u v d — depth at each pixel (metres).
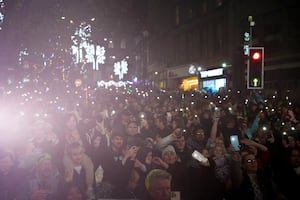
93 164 6.64
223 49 43.66
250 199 6.25
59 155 7.20
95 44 24.44
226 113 12.79
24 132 8.34
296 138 9.67
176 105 18.11
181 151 7.38
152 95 28.61
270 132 8.80
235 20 40.53
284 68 33.69
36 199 5.24
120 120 9.23
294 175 6.85
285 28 33.84
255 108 13.82
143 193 5.83
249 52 10.44
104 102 17.66
